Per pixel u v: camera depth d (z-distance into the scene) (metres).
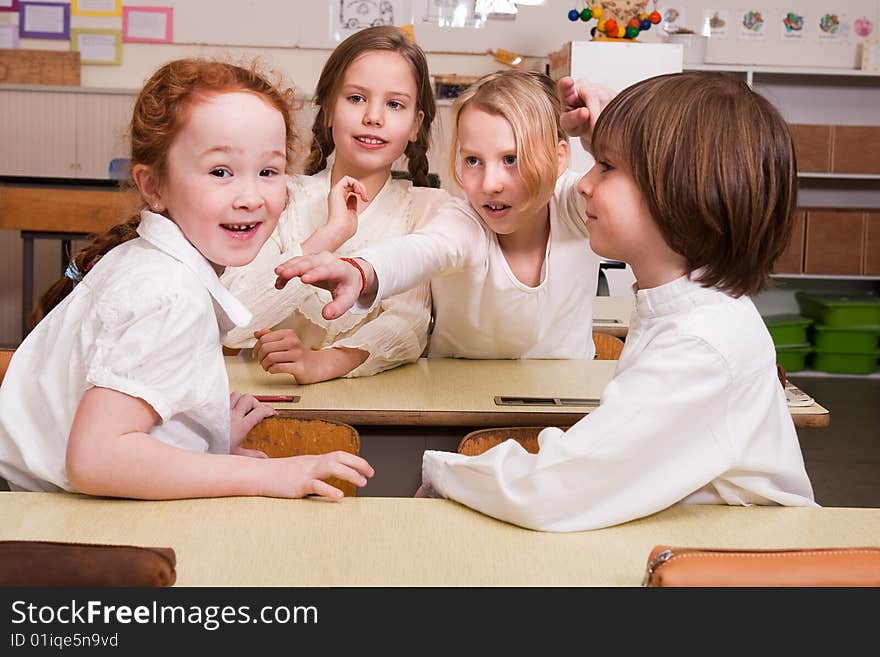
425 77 1.85
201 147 1.05
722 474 1.02
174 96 1.05
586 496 0.95
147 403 1.01
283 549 0.87
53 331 1.13
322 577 0.81
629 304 2.97
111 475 0.98
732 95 1.02
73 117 5.02
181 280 1.05
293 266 1.27
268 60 5.41
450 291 1.79
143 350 1.00
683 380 0.97
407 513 0.98
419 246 1.53
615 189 1.04
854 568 0.68
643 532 0.95
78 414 1.00
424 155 1.98
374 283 1.37
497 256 1.72
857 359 5.43
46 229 4.41
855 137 5.43
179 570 0.82
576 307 1.87
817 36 5.68
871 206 5.75
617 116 1.03
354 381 1.69
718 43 5.66
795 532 0.95
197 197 1.06
